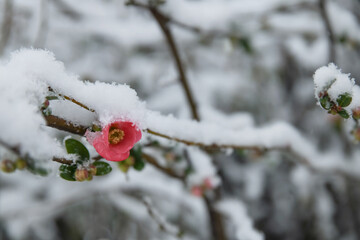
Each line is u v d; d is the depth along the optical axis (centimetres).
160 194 254
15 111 82
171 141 139
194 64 322
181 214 315
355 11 305
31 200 302
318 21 286
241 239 195
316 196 331
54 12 266
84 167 93
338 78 100
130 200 288
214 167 215
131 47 277
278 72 346
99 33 273
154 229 288
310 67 310
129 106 92
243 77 337
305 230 371
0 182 308
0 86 83
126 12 276
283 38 310
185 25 214
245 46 235
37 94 86
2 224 304
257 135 168
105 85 95
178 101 308
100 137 90
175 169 193
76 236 339
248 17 239
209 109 240
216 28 223
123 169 126
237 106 350
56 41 302
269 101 354
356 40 246
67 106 92
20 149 83
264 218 385
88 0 271
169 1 206
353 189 328
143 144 136
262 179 358
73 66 305
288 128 189
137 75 315
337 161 256
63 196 275
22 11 252
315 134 344
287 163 366
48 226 328
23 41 258
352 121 128
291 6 245
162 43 286
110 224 331
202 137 135
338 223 345
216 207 209
